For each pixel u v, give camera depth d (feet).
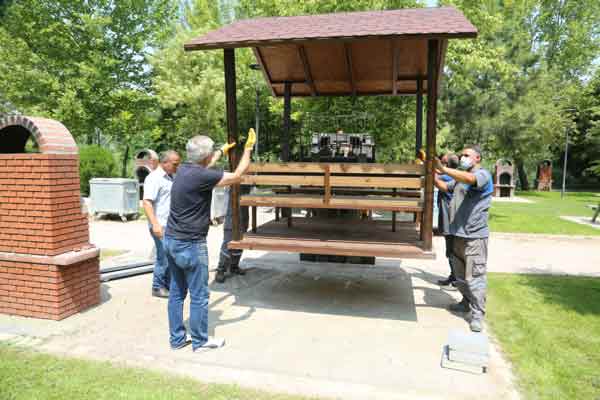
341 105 34.71
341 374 10.09
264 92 62.80
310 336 12.48
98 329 12.63
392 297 16.46
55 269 13.01
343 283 18.38
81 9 62.95
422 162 13.69
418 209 12.86
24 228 13.29
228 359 10.79
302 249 13.33
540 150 71.46
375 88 21.47
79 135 67.05
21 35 62.23
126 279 18.38
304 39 11.89
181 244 10.62
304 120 35.86
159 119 77.36
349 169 13.14
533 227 34.99
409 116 34.86
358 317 14.19
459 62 36.99
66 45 61.16
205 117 57.47
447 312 14.78
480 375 10.14
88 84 60.39
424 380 9.86
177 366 10.30
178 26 66.44
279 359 10.85
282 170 13.64
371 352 11.40
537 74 55.01
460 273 14.44
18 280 13.44
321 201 13.46
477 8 37.11
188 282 11.07
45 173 12.87
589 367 10.55
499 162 70.13
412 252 12.51
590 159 95.61
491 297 16.26
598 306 15.19
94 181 36.86
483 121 47.93
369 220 19.58
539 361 10.88
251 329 12.98
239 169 11.34
